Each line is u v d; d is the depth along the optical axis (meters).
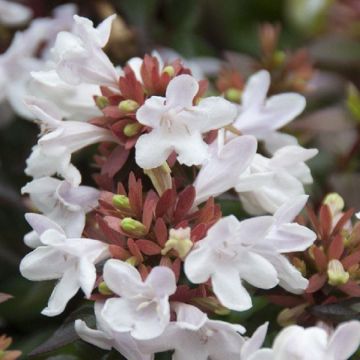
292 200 0.30
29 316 0.37
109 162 0.32
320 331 0.29
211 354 0.30
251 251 0.30
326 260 0.32
